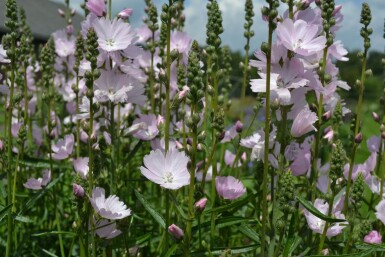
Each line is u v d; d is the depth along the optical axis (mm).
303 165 610
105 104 705
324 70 583
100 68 666
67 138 810
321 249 564
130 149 827
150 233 645
